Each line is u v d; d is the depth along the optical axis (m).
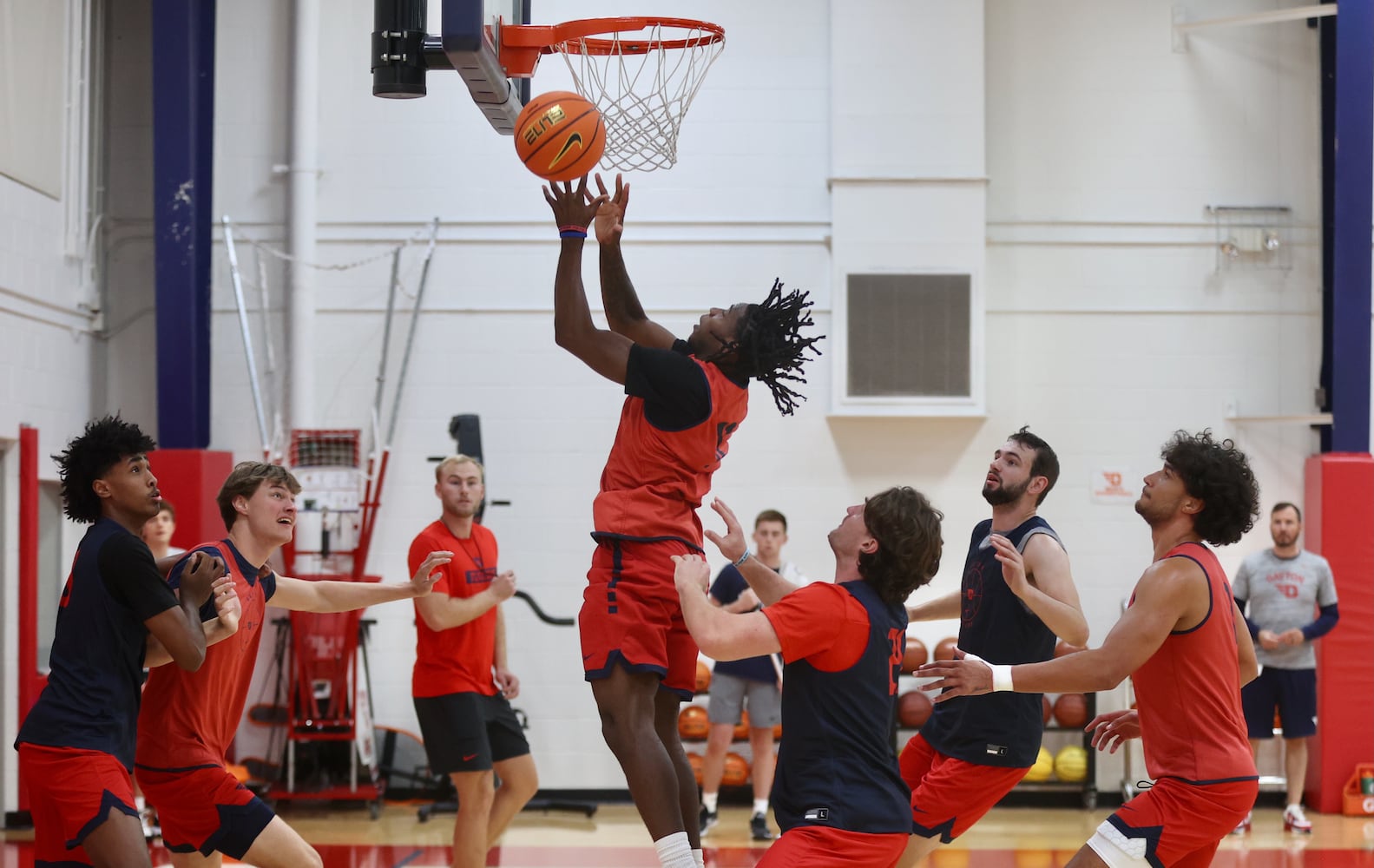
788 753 4.57
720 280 12.40
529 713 12.11
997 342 12.52
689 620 4.34
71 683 5.05
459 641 7.45
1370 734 11.55
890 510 4.59
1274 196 12.50
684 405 4.64
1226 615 4.95
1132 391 12.45
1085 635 5.53
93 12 12.33
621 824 11.03
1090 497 12.37
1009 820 11.15
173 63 11.88
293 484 5.84
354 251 12.41
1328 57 12.32
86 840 4.93
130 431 5.36
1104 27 12.60
